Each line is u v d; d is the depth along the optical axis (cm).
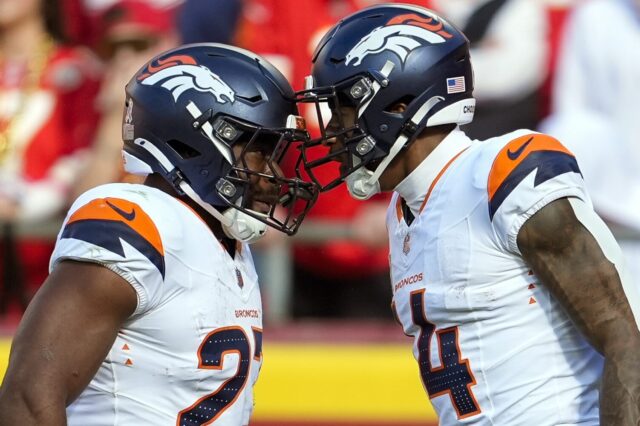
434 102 1120
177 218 1044
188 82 1070
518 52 1897
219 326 1048
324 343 1694
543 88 1925
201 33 1780
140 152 1087
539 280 1063
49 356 970
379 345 1697
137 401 1024
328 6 1831
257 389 1672
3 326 1697
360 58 1120
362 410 1672
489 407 1079
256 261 1741
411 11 1156
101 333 990
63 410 966
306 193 1120
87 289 988
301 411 1669
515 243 1042
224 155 1064
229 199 1066
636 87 1888
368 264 1798
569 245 1027
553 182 1034
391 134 1116
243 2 1784
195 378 1036
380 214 1756
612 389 999
